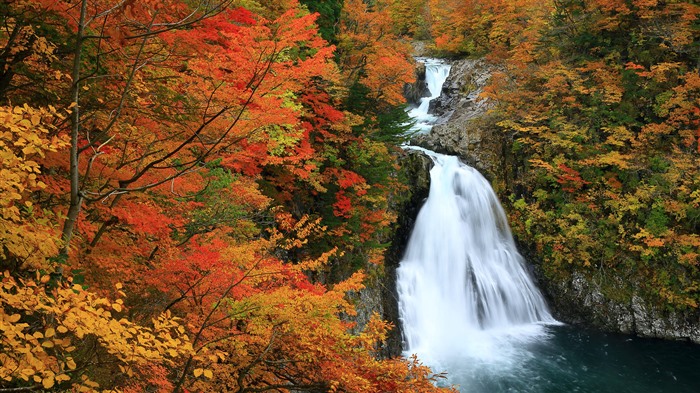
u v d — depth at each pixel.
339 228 16.14
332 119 15.02
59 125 5.14
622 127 23.17
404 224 22.73
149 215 5.96
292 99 12.25
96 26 4.99
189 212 7.98
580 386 15.83
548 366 17.12
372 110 20.23
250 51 5.37
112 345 3.36
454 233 23.45
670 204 21.23
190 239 7.77
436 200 23.95
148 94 5.93
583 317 21.53
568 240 22.64
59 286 3.56
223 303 6.68
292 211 15.57
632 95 24.23
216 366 6.68
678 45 23.33
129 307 6.73
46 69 5.27
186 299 6.91
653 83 23.83
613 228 22.31
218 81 5.48
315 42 8.73
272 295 6.38
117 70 5.46
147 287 6.93
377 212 18.53
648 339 20.00
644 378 16.58
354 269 17.48
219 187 8.81
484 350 18.36
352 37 23.73
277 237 7.96
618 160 22.22
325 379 6.68
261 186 14.11
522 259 23.94
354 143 17.70
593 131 24.41
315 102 14.41
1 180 3.07
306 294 6.57
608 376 16.61
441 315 20.69
